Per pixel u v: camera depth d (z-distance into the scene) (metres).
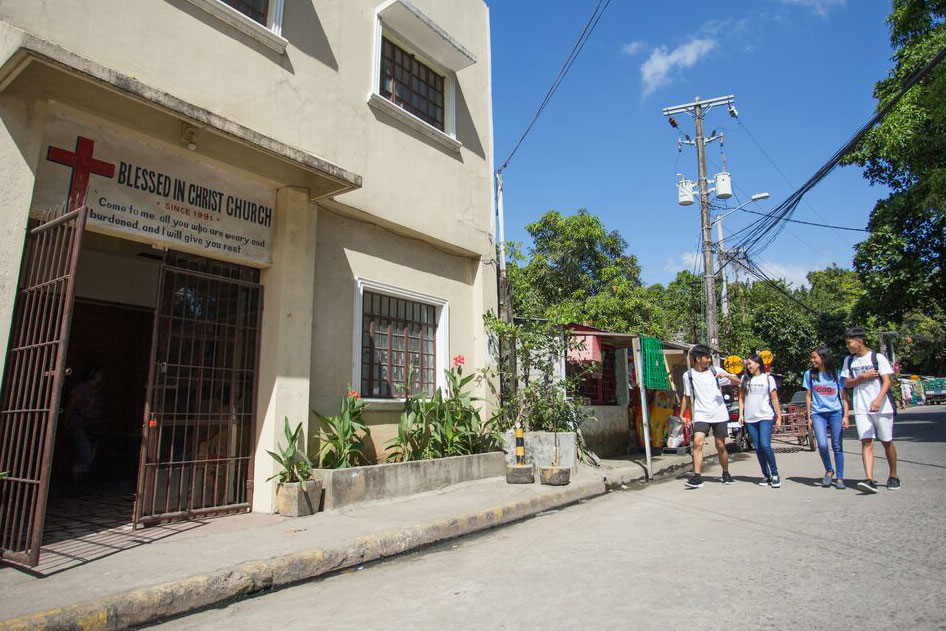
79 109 4.97
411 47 8.84
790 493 6.95
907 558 4.08
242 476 6.24
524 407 9.40
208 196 6.04
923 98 11.73
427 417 7.85
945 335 43.12
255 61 6.48
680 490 7.81
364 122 7.81
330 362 7.12
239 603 3.89
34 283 4.55
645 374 10.11
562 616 3.24
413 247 8.64
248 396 6.38
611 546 4.81
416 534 5.32
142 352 9.21
